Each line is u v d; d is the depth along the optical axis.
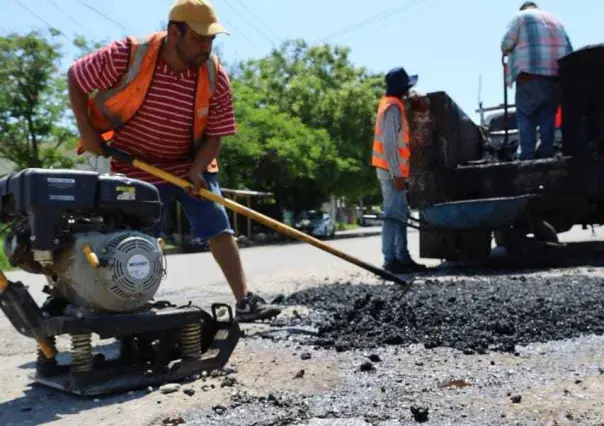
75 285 2.98
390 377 3.02
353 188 30.39
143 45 3.56
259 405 2.68
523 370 3.05
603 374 2.91
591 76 6.93
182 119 3.79
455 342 3.61
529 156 7.52
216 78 3.85
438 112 7.37
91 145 3.71
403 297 4.79
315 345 3.75
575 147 7.09
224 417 2.54
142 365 3.14
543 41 7.31
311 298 5.31
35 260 3.04
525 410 2.48
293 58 34.47
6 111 22.27
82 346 2.91
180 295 6.40
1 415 2.72
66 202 2.88
